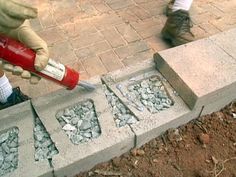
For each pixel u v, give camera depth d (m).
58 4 3.00
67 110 1.85
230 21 2.81
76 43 2.58
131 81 2.01
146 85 2.01
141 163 1.74
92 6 2.99
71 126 1.78
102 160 1.73
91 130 1.76
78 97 1.88
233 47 2.09
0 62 1.51
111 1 3.06
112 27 2.74
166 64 1.96
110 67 2.38
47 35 2.65
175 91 1.94
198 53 2.03
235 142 1.85
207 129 1.91
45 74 1.60
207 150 1.80
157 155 1.78
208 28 2.73
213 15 2.88
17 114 1.79
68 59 2.44
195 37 2.62
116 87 1.97
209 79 1.86
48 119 1.78
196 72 1.90
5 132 1.76
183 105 1.86
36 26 2.74
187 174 1.70
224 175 1.70
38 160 1.62
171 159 1.76
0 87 1.85
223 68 1.93
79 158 1.61
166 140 1.83
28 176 1.54
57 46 2.55
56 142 1.67
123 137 1.69
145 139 1.79
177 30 2.46
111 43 2.58
